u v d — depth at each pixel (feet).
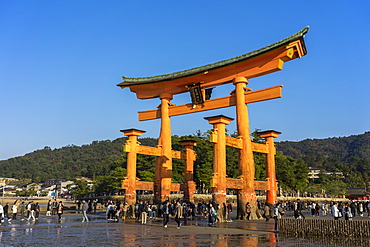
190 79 127.95
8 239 67.00
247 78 117.19
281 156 317.63
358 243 63.21
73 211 182.19
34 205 119.85
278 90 108.58
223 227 89.04
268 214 103.50
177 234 75.00
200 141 285.43
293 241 64.90
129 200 122.72
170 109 133.69
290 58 107.55
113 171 313.12
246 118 114.52
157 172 132.87
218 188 106.01
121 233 77.20
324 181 435.94
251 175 112.37
